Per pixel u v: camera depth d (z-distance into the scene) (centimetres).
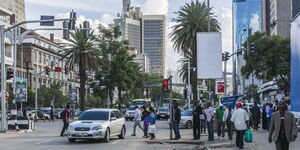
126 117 6238
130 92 9912
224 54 4356
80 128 2345
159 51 17800
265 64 5494
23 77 10344
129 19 16962
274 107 3262
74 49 6381
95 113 2534
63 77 13012
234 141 2242
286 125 1198
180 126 3969
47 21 3117
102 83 7338
